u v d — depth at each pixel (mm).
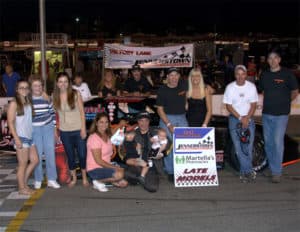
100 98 8352
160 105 7504
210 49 26312
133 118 8039
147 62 15359
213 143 7441
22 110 6723
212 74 23375
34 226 5590
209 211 6109
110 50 15320
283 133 7492
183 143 7375
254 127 7609
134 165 7090
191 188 7266
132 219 5805
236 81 7508
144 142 7121
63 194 6988
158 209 6211
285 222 5660
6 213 6121
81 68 23844
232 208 6234
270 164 7641
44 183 7664
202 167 7395
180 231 5352
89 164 7125
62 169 7512
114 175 7090
